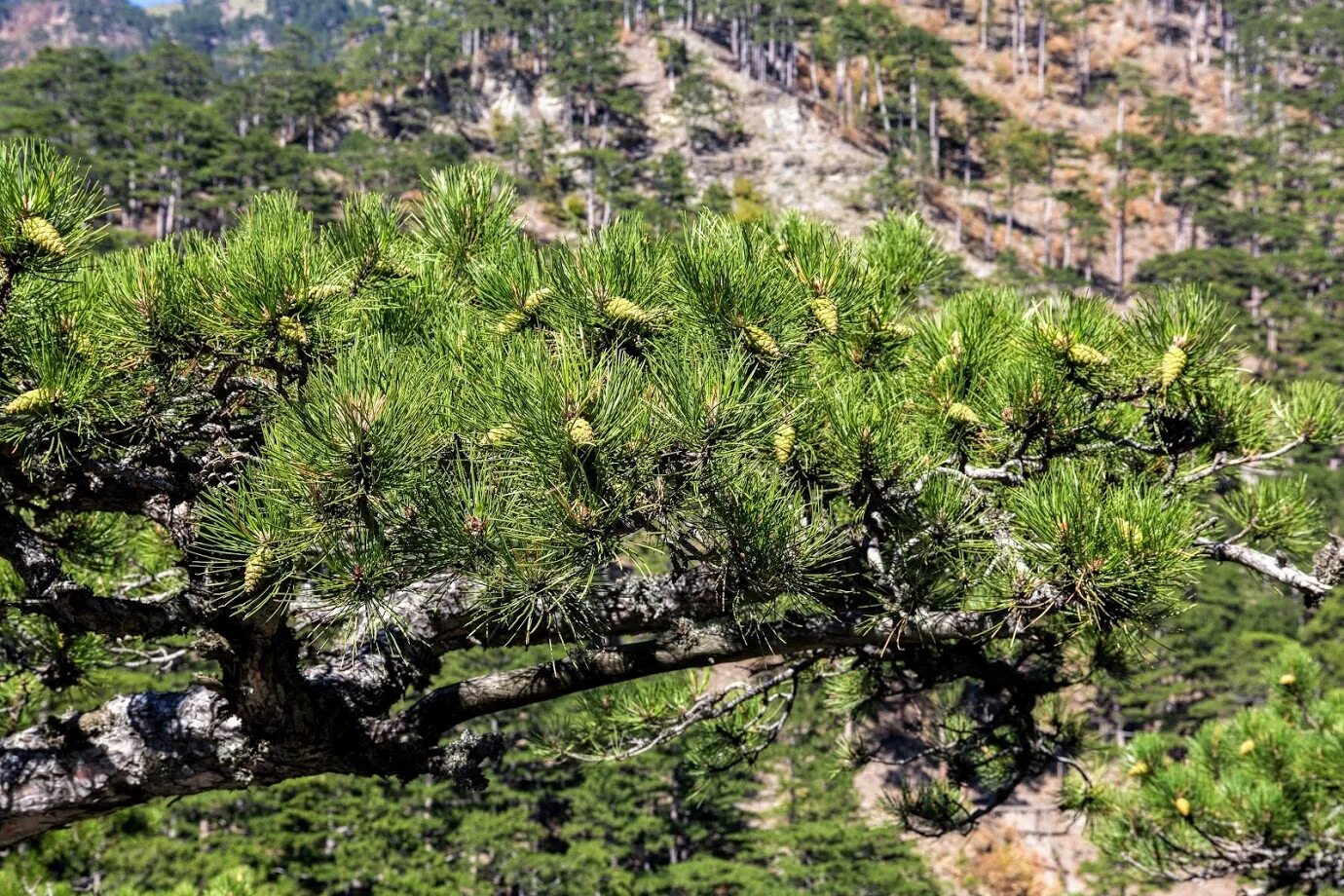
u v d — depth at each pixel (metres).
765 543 2.67
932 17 117.31
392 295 3.17
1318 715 6.48
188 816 30.53
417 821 31.33
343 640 3.19
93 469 2.73
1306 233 88.69
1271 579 3.04
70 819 3.10
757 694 4.45
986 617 3.05
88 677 3.97
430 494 2.45
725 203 72.56
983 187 88.81
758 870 32.38
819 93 104.06
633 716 4.29
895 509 2.97
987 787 5.09
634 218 3.00
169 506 2.79
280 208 2.92
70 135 74.25
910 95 100.25
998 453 3.35
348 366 2.31
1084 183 98.12
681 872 32.16
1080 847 35.72
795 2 101.38
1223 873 6.02
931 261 3.87
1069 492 2.74
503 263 3.29
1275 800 5.82
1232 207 94.12
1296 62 118.25
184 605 2.77
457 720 3.31
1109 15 118.12
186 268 2.72
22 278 2.43
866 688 4.73
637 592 3.16
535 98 99.62
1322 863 5.93
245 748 3.02
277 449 2.30
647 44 106.12
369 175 77.44
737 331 2.82
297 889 29.56
